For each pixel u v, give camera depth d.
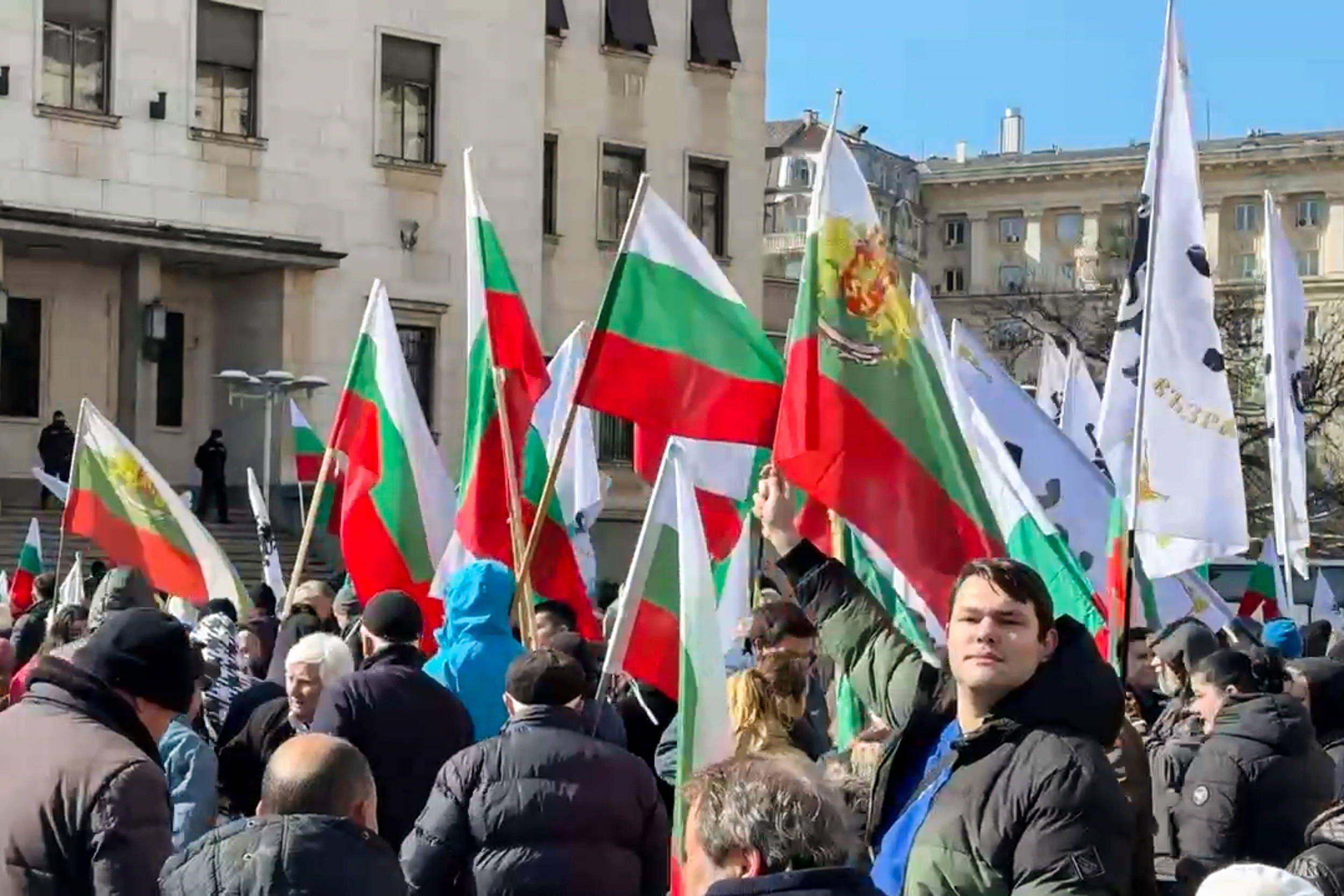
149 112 31.61
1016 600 4.65
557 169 37.41
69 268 32.50
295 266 33.06
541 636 9.68
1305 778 6.91
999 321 68.38
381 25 34.44
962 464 6.76
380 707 7.03
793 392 6.78
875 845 5.09
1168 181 9.02
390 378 10.86
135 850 4.82
